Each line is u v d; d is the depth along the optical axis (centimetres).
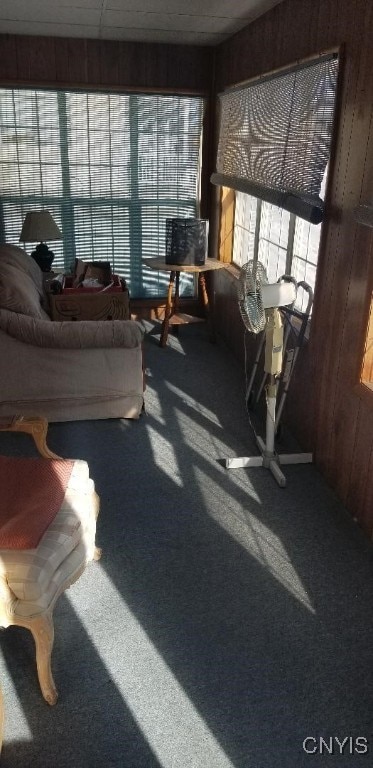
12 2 346
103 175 511
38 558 171
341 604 215
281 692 179
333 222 271
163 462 312
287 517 267
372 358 251
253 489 289
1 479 206
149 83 482
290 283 283
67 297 419
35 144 490
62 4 348
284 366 326
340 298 268
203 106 499
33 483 204
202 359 464
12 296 329
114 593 218
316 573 231
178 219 453
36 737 165
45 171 502
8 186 500
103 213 524
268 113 346
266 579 227
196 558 238
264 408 378
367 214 225
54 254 525
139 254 543
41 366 333
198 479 296
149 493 283
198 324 554
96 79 473
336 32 259
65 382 339
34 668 188
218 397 394
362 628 204
